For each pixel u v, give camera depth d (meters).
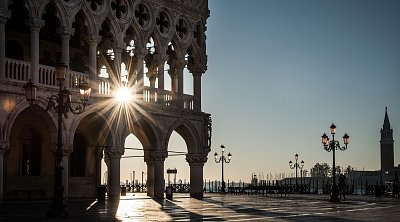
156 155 43.78
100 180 45.81
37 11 35.41
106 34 42.62
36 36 35.34
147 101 43.03
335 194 43.25
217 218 24.28
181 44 46.53
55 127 36.19
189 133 47.12
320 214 27.67
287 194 64.56
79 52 45.06
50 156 41.16
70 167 44.00
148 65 48.75
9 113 33.41
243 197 51.09
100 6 39.97
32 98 25.25
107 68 45.25
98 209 29.98
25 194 39.47
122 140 40.81
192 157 47.56
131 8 42.28
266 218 24.52
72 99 36.72
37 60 35.25
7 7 33.84
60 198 24.08
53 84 36.06
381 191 62.34
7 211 27.38
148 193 46.50
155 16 44.25
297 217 25.38
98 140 45.28
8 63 33.84
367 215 27.20
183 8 47.00
